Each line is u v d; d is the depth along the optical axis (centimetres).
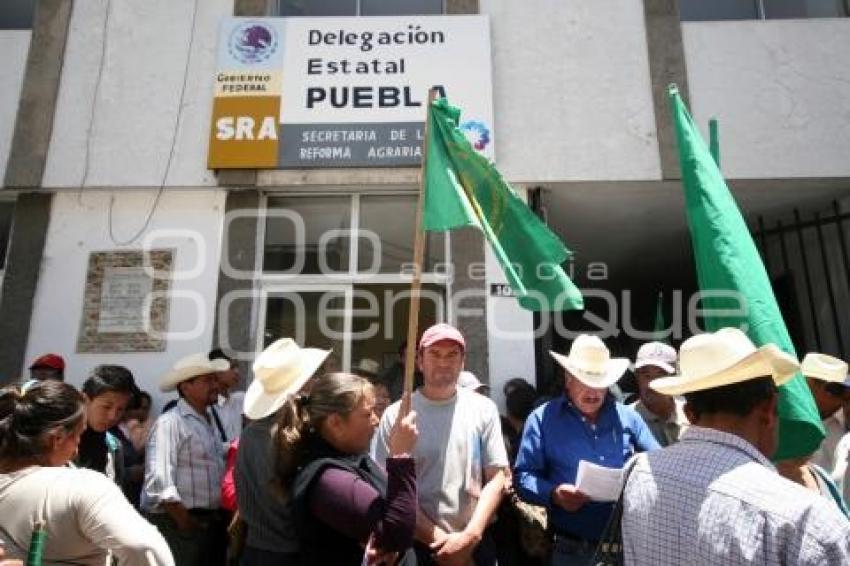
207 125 567
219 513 341
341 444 207
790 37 583
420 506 269
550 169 558
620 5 595
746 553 142
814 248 632
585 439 301
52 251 548
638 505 168
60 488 177
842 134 562
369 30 575
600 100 573
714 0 614
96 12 595
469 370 514
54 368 467
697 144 280
